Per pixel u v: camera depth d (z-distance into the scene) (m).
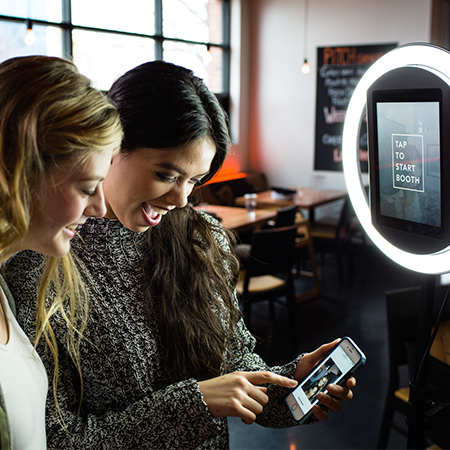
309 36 6.32
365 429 2.50
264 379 0.92
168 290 0.96
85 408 0.96
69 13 4.52
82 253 0.94
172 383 0.98
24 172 0.59
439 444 1.63
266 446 2.38
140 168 0.82
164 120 0.77
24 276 0.89
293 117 6.61
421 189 0.86
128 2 5.10
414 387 0.94
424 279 0.91
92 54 4.81
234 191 6.20
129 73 0.82
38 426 0.74
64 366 0.92
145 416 0.87
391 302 2.05
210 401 0.88
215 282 1.04
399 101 0.88
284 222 4.00
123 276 0.96
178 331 0.96
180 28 5.82
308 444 2.39
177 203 0.86
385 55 0.91
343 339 0.99
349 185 1.05
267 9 6.55
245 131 6.89
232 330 1.07
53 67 0.62
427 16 5.54
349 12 6.00
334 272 5.22
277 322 3.87
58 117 0.59
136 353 0.95
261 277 3.56
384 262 5.56
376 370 3.09
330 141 6.39
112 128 0.64
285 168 6.78
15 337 0.74
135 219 0.88
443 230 0.83
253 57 6.76
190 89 0.80
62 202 0.63
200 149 0.82
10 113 0.59
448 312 2.05
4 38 4.09
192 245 1.00
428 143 0.84
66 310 0.91
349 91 6.16
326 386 0.95
